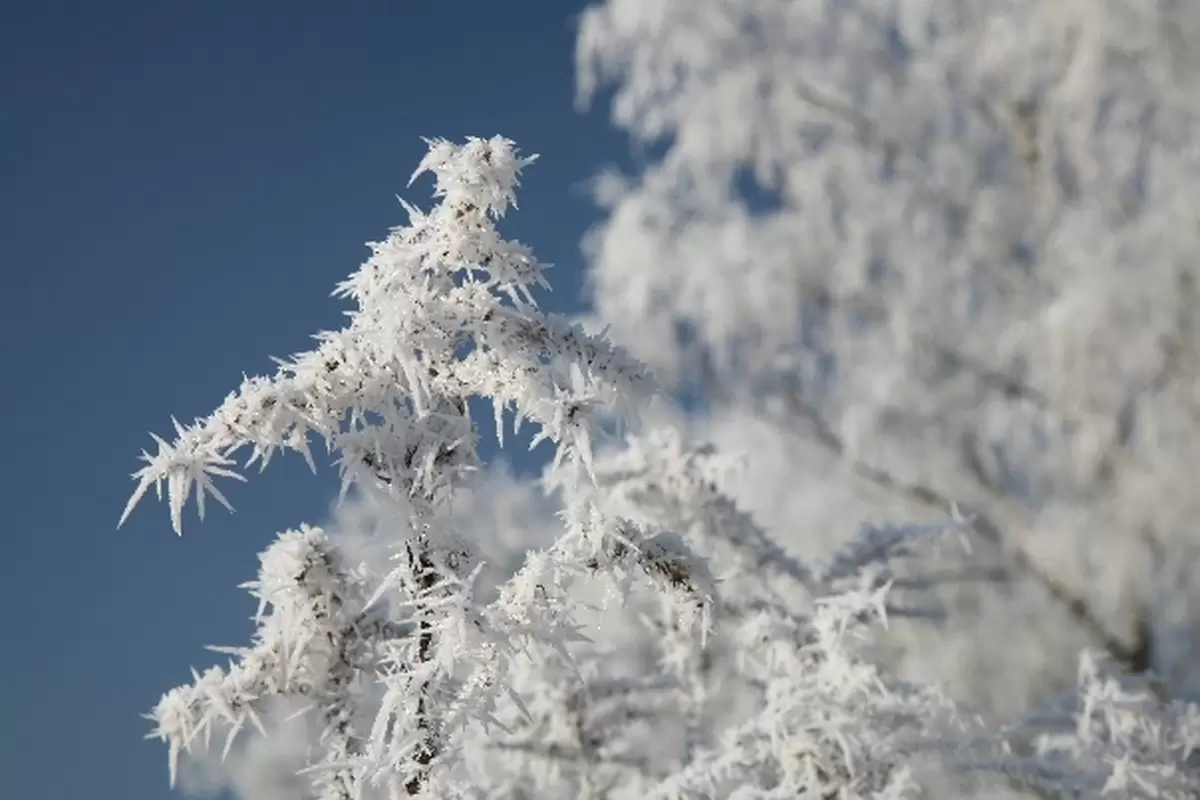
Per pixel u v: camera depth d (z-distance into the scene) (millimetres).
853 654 2967
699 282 8852
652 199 9219
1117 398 8133
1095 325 7891
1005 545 8523
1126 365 7965
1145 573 8055
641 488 3410
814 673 2959
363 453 2150
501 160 2150
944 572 8125
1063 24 8797
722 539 3391
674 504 3396
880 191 9328
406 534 2176
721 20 9484
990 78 9367
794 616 3240
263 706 2178
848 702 2816
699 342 9023
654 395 2205
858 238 9156
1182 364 8109
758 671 3172
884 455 8859
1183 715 3375
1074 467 8516
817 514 8586
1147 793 3113
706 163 9430
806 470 8898
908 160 9469
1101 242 8289
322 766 2125
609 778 3586
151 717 2139
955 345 9078
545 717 3537
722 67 9453
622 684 3543
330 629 2188
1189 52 8547
